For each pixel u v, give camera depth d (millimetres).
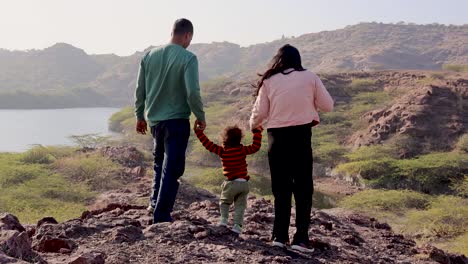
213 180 30484
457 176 32906
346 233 7238
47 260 3912
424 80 64875
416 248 7223
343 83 69875
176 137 5285
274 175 4957
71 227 4773
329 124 53062
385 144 42094
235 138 5082
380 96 62094
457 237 19828
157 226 4961
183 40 5301
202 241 4758
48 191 19703
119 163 23797
